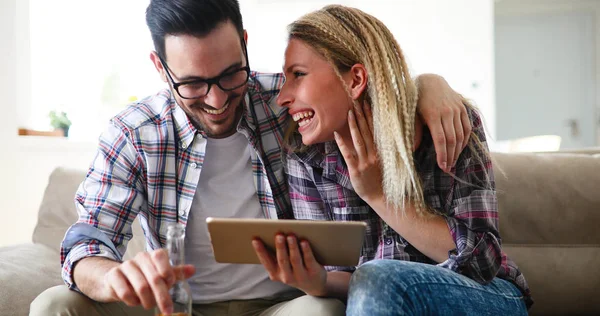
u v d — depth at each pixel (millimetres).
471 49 4984
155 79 4242
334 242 1076
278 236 1069
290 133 1518
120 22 4129
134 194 1476
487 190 1315
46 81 3738
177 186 1503
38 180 3453
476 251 1237
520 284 1348
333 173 1436
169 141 1516
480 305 1189
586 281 1668
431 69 5051
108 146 1497
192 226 1504
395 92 1288
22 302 1609
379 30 1361
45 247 1916
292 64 1371
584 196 1708
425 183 1352
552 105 5812
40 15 3680
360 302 1104
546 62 5793
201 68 1369
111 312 1325
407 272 1132
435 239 1278
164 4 1378
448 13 4984
